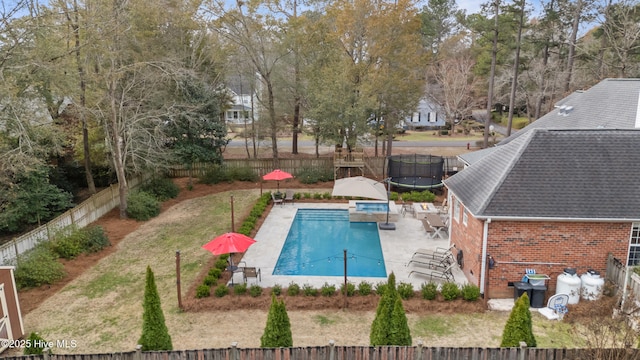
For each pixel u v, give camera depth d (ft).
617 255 44.73
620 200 44.42
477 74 166.09
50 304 45.27
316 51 101.81
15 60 55.62
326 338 38.47
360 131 94.12
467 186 52.31
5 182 56.24
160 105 84.02
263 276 51.78
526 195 45.14
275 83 109.19
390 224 70.18
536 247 45.01
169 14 91.86
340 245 64.08
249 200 86.43
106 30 61.26
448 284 45.42
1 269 36.91
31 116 57.36
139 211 73.87
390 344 31.63
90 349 37.11
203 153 92.79
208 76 105.09
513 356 29.73
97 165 88.33
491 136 155.94
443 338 38.37
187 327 40.57
